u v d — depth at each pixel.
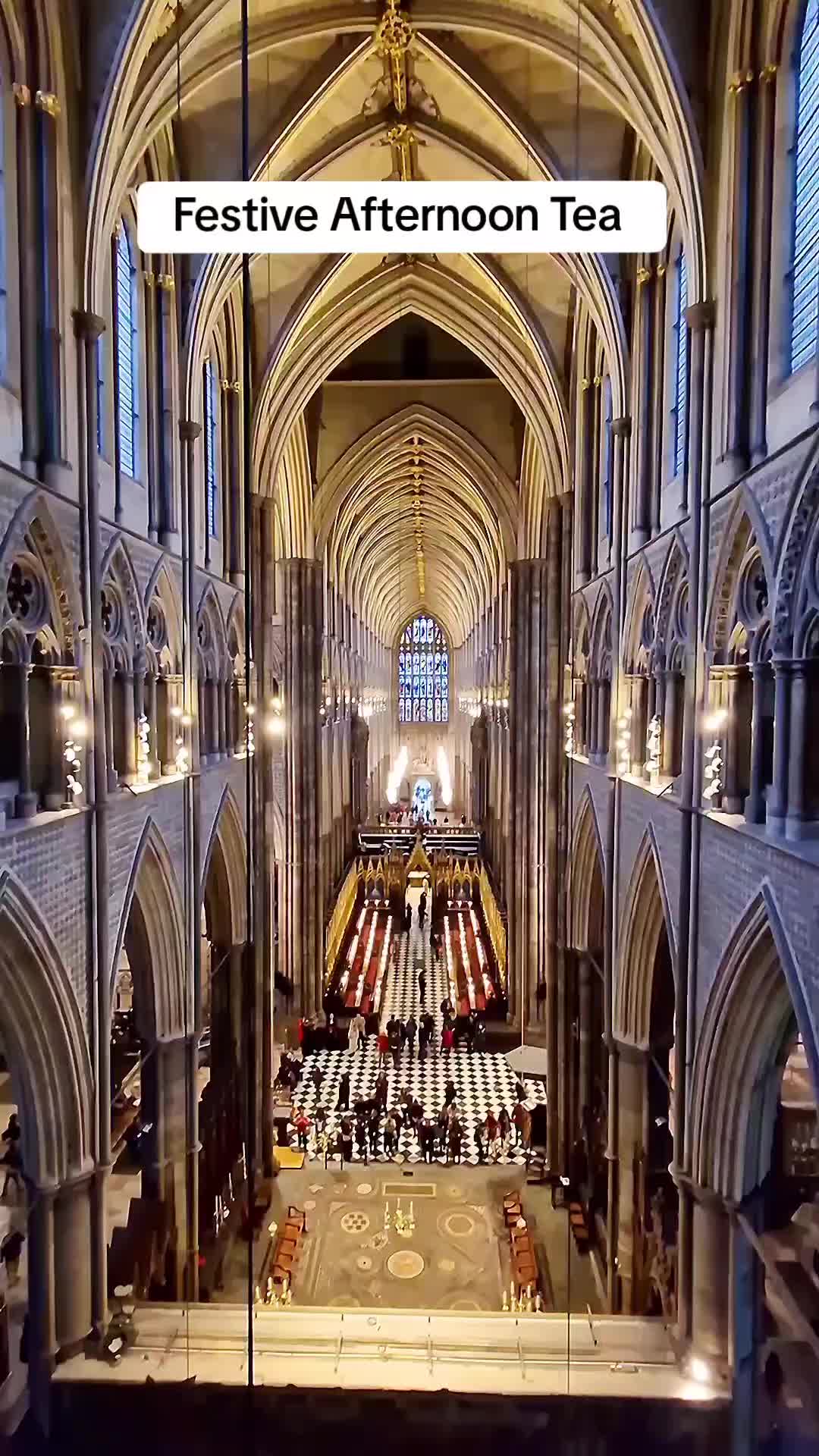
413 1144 23.55
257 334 21.36
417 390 32.53
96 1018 11.87
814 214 9.68
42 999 10.75
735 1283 11.69
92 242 11.58
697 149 11.71
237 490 20.42
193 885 16.39
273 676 23.17
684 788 12.44
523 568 30.56
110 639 13.10
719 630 11.70
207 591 18.03
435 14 15.23
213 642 18.64
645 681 15.88
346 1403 11.33
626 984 16.56
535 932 29.53
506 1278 17.97
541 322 21.47
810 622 9.00
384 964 38.03
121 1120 18.27
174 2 12.46
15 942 10.06
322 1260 18.56
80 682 11.53
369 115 18.55
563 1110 21.84
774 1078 11.55
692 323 11.96
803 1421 10.82
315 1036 29.77
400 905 46.56
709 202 11.73
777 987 10.55
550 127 16.73
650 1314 15.51
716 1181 11.78
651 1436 11.25
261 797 21.86
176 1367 11.66
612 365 17.03
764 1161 11.67
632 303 16.30
